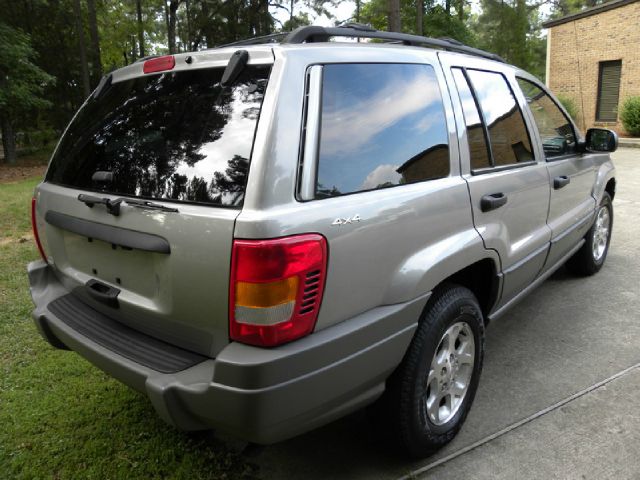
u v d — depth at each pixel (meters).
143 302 2.13
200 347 1.98
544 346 3.58
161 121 2.17
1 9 18.75
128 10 27.91
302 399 1.84
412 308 2.19
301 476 2.40
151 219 1.97
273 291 1.73
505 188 2.87
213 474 2.41
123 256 2.19
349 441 2.65
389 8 10.53
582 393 2.99
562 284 4.75
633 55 15.21
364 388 2.09
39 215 2.73
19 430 2.71
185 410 1.90
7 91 14.86
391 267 2.13
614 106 16.12
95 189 2.34
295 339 1.81
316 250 1.81
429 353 2.33
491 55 3.27
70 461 2.49
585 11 16.16
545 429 2.68
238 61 1.98
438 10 24.05
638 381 3.10
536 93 3.67
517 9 25.56
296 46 2.00
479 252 2.60
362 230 1.98
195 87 2.13
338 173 1.98
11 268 5.18
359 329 1.97
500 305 3.07
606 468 2.39
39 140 21.31
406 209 2.18
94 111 2.64
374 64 2.25
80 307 2.54
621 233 6.32
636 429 2.66
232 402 1.75
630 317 4.00
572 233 3.95
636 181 9.58
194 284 1.87
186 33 25.36
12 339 3.69
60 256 2.64
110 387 3.12
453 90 2.66
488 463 2.45
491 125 2.92
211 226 1.79
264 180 1.76
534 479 2.34
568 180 3.71
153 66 2.35
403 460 2.48
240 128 1.88
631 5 15.02
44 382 3.16
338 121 2.03
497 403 2.92
